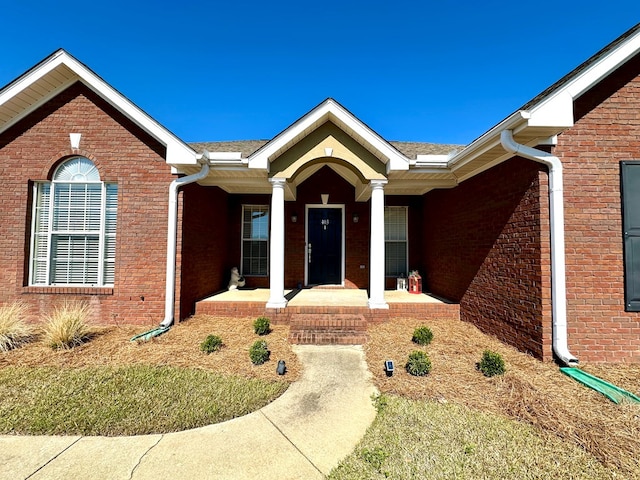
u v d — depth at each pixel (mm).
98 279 7523
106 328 7039
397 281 10906
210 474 2783
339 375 4871
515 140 5578
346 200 11336
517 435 3279
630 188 5445
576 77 4961
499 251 6477
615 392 4176
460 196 8195
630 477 2680
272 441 3262
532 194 5551
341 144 7707
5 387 4281
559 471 2748
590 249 5395
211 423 3592
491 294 6719
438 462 2883
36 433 3344
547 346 5270
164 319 7219
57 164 7562
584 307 5344
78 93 7527
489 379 4598
